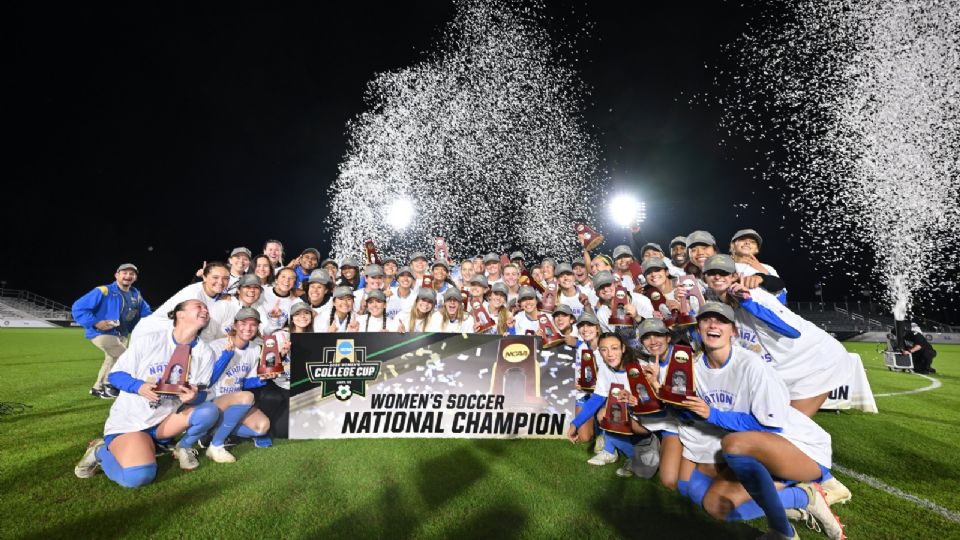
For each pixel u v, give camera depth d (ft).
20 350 46.09
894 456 15.81
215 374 14.42
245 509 10.77
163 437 13.33
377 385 16.57
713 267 13.73
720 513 10.28
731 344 11.34
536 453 15.07
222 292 18.65
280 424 16.76
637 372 12.10
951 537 10.02
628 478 13.02
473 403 16.70
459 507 10.89
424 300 20.02
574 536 9.61
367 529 9.79
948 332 110.93
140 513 10.58
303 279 26.32
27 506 10.94
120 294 24.75
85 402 22.38
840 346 14.85
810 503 9.75
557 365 16.93
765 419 10.11
